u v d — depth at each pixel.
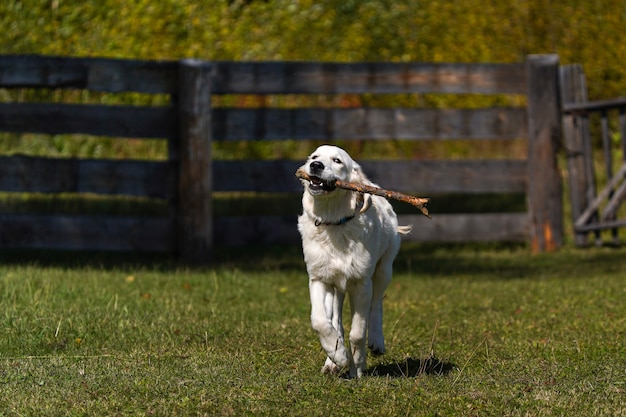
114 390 6.64
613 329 9.30
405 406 6.36
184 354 7.94
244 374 7.20
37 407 6.24
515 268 14.07
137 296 10.83
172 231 14.17
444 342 8.84
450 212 17.23
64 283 11.10
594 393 6.77
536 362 7.85
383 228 7.60
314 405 6.36
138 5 18.19
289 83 14.77
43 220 13.93
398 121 15.16
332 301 7.45
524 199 18.03
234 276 12.66
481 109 15.38
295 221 14.70
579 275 13.27
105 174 13.98
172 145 14.19
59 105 13.88
